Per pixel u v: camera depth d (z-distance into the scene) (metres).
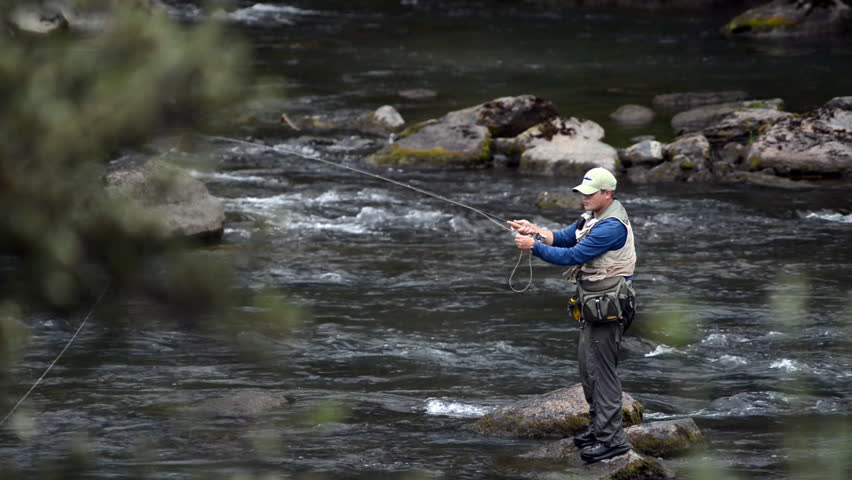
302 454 18.17
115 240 3.32
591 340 17.34
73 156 3.22
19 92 3.20
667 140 56.50
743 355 25.17
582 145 53.09
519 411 19.94
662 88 71.19
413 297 30.83
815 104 63.75
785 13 92.75
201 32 3.32
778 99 62.03
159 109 3.28
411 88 71.75
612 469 17.14
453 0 118.00
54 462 17.12
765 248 37.12
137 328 3.59
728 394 22.38
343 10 110.06
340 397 22.06
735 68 77.81
